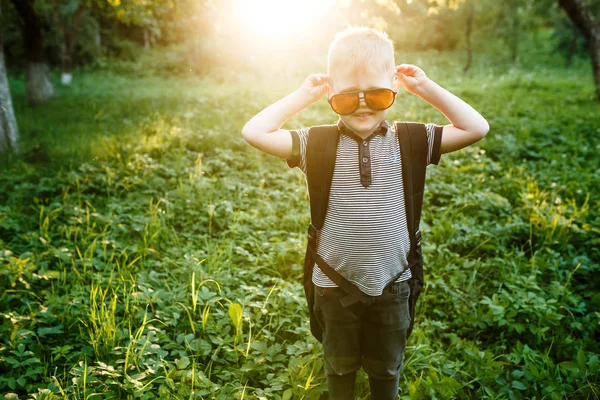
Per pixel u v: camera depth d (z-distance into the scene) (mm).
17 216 4184
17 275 3031
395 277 1819
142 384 2205
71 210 4270
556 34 28219
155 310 2852
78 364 2420
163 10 9586
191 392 2230
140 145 6168
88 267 3346
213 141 6574
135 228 3896
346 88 1679
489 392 2402
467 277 3500
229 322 2709
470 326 3021
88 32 26750
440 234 3979
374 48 1671
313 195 1787
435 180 5250
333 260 1807
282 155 1791
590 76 19469
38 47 13773
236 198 4727
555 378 2502
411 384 2314
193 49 21250
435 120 8328
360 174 1717
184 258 3486
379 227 1733
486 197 4699
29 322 2689
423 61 22906
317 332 2070
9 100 6496
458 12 26188
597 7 20578
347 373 1962
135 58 29266
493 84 14938
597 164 6359
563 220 4094
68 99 13797
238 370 2424
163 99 11508
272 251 3641
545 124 8430
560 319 2986
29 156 6164
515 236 4082
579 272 3584
